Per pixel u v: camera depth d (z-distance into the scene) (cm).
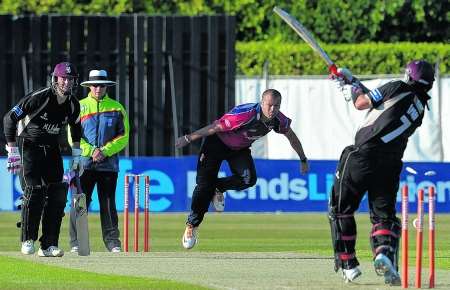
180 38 8431
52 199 4497
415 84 3650
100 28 8412
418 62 3653
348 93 3697
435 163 7681
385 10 10256
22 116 4366
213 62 8438
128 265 4322
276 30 10331
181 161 7581
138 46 8431
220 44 8456
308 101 9125
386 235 3656
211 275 3981
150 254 4850
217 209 4700
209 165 4591
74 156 4578
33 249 4575
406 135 3662
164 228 6556
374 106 3634
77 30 8412
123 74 8419
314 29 10294
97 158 4912
